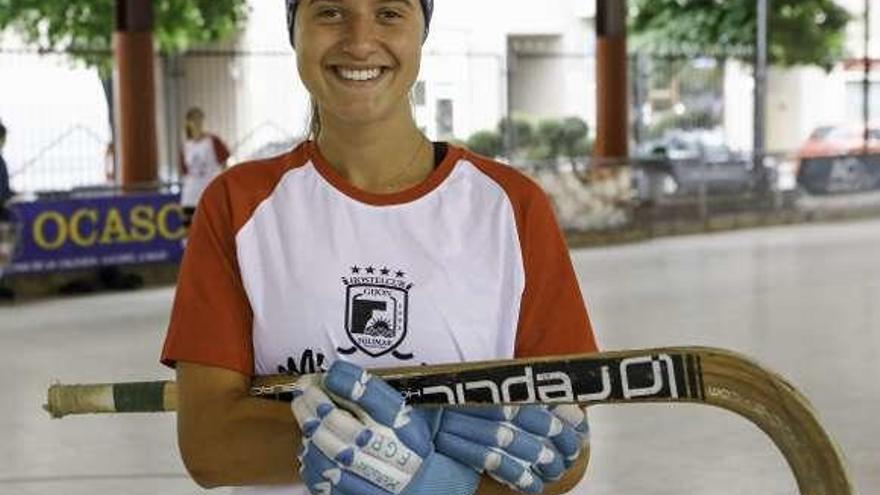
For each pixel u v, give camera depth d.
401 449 1.74
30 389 7.79
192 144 13.00
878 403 7.06
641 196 16.95
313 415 1.74
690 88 23.31
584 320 2.00
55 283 12.20
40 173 18.56
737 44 23.47
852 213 19.66
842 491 1.74
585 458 1.96
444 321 1.95
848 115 29.38
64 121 18.84
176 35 19.84
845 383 7.61
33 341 9.55
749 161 18.42
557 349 1.98
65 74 18.92
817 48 23.75
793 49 23.58
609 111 17.08
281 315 1.96
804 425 1.74
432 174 2.00
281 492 1.97
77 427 6.73
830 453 1.74
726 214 18.08
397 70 1.98
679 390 1.78
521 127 21.98
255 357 1.98
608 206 16.50
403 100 2.00
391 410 1.74
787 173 18.88
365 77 1.96
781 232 17.78
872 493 5.42
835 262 14.05
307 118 2.09
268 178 2.01
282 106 21.02
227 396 1.95
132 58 13.79
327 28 1.96
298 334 1.96
